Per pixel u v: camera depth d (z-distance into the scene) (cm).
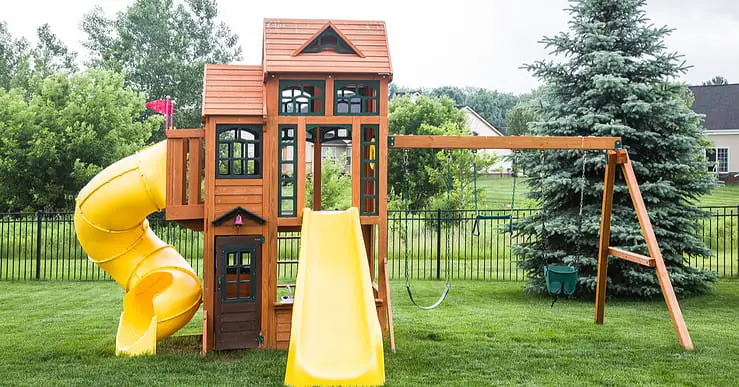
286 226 916
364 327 755
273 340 895
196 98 4569
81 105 3138
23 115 3023
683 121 1348
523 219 1415
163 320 885
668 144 1342
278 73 893
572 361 821
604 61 1341
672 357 840
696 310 1196
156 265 938
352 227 894
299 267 786
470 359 830
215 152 888
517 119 5556
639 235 1273
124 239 927
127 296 937
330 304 786
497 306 1255
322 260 849
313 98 917
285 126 918
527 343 922
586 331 1002
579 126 1352
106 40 4709
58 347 902
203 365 795
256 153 918
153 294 971
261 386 701
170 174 891
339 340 736
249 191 896
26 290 1465
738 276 1608
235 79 927
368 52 930
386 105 923
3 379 730
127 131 3225
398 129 3997
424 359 827
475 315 1149
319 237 882
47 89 3153
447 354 857
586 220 1326
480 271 1814
